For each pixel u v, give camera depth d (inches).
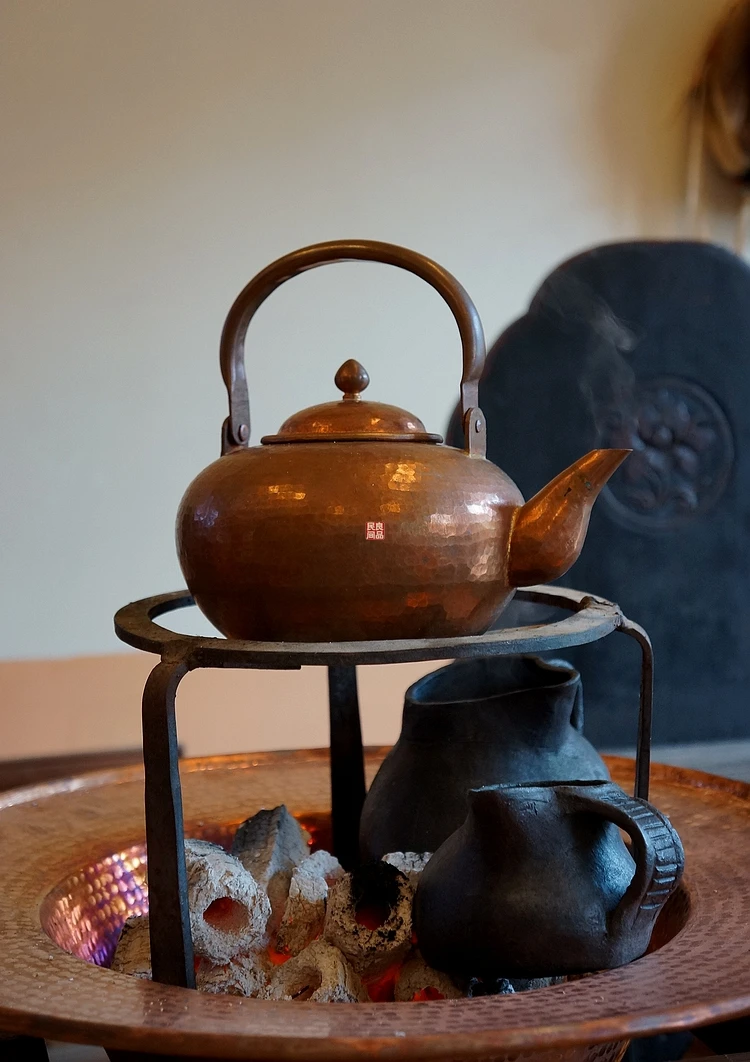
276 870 32.3
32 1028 21.2
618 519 70.3
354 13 65.6
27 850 33.9
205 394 64.9
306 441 27.2
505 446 69.3
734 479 71.9
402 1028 20.3
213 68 63.5
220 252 64.6
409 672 68.5
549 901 24.8
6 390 61.7
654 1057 53.8
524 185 69.4
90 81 61.6
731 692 72.8
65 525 63.4
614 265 69.8
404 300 67.6
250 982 28.4
